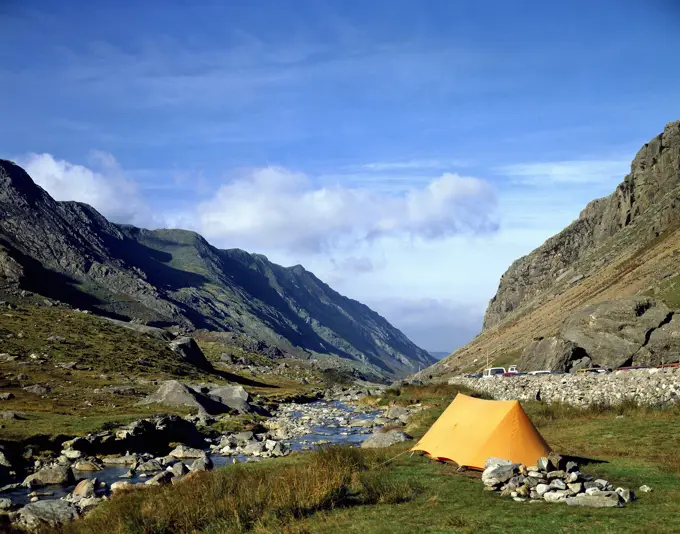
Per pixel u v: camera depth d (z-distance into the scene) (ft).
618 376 126.31
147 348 395.55
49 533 58.08
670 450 72.23
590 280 414.00
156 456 131.23
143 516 54.03
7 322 366.22
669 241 351.05
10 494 88.99
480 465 69.62
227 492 58.34
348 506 54.49
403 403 205.57
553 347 195.42
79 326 407.44
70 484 97.40
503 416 73.10
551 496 51.60
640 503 48.29
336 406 286.87
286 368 631.56
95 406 192.44
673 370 114.01
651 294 286.87
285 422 194.59
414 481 62.59
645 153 500.74
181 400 209.05
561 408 124.36
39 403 185.26
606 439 83.87
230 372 470.39
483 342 499.10
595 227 595.47
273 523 49.62
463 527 44.21
